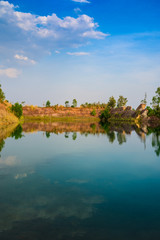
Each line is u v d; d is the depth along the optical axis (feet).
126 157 68.74
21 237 22.13
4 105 337.93
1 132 152.76
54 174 47.67
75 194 35.06
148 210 29.04
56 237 22.18
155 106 440.45
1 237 22.13
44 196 33.91
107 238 22.11
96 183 41.29
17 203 31.01
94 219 26.27
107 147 89.81
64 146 91.61
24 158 65.67
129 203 31.45
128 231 23.52
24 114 599.57
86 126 258.78
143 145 95.50
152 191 36.81
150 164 58.80
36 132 159.22
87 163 59.52
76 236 22.36
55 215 27.25
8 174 47.34
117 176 46.62
